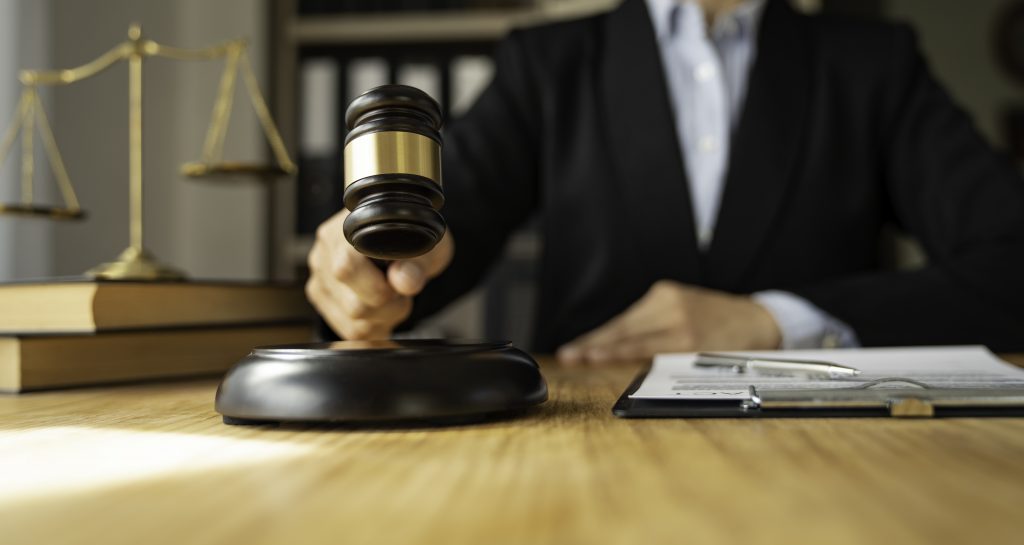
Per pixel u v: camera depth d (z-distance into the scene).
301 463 0.27
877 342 0.98
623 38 1.24
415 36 1.89
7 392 0.57
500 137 1.28
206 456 0.29
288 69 1.88
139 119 0.83
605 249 1.20
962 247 1.11
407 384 0.36
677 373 0.55
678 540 0.17
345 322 0.70
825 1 1.91
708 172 1.26
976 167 1.17
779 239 1.17
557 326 1.21
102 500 0.22
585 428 0.35
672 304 0.97
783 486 0.22
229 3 1.86
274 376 0.37
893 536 0.17
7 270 1.55
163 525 0.19
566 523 0.18
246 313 0.75
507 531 0.18
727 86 1.28
